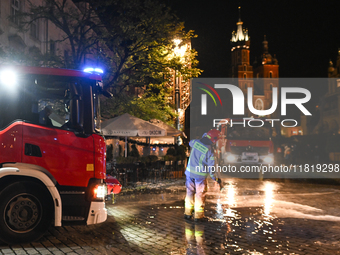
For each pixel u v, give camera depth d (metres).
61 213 5.32
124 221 6.98
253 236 5.97
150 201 9.78
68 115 5.58
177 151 18.58
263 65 124.88
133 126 13.53
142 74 15.88
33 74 5.50
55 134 5.43
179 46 16.52
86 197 5.47
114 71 16.39
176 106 23.00
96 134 5.64
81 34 15.16
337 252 5.12
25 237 5.15
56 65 14.52
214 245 5.36
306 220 7.38
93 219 5.47
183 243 5.44
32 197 5.23
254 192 12.14
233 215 7.85
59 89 5.59
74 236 5.69
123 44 15.75
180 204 9.30
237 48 128.88
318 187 13.89
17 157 5.24
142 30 15.29
